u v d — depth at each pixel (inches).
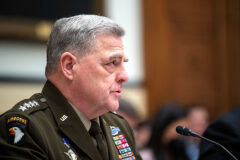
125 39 297.0
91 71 106.4
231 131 125.3
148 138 235.6
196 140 217.5
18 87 235.5
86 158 103.9
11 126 97.0
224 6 354.0
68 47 108.0
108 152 112.3
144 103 304.0
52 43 110.8
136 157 120.3
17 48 238.5
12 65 236.2
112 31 109.0
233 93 355.6
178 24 331.0
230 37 355.3
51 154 98.3
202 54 343.9
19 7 238.8
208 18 348.8
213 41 350.6
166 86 320.2
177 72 328.8
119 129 123.0
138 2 305.9
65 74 108.0
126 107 213.6
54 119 106.2
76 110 109.7
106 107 108.5
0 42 231.5
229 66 354.9
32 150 94.7
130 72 298.8
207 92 346.0
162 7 321.4
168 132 216.8
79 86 107.3
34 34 243.9
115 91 109.0
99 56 106.6
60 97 108.6
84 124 110.4
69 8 259.6
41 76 247.8
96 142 111.3
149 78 310.3
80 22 108.4
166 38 323.0
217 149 124.6
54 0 253.1
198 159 130.0
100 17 110.5
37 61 247.0
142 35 307.1
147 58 310.0
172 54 326.0
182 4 334.0
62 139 103.7
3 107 228.7
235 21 356.8
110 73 107.7
